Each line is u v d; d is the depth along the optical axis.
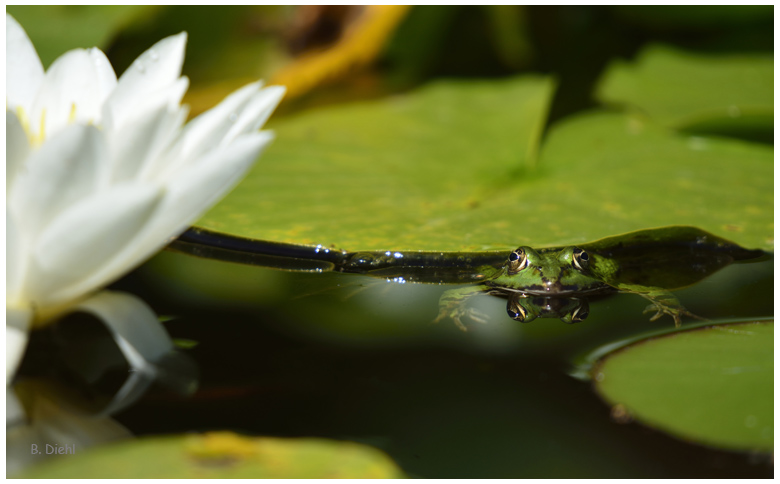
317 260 0.82
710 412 0.76
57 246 0.76
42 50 0.86
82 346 0.78
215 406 0.76
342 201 0.84
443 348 0.78
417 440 0.76
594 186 0.85
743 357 0.77
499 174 0.86
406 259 0.82
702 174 0.85
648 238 0.82
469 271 0.83
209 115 0.78
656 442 0.76
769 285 0.81
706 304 0.80
